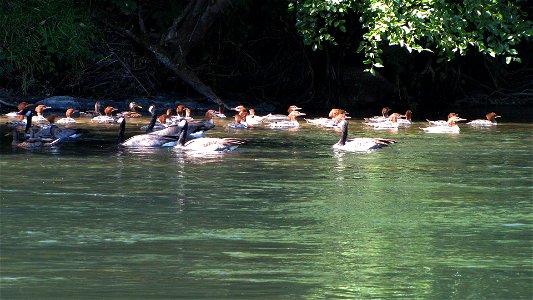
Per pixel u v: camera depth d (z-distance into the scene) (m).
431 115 49.62
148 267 14.70
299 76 56.19
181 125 31.20
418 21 36.94
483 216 19.19
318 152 30.09
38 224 17.83
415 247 16.31
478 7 37.44
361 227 17.97
